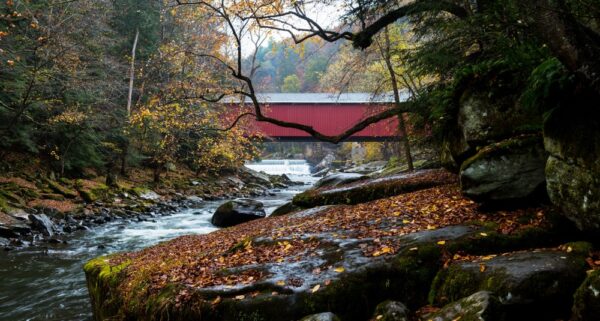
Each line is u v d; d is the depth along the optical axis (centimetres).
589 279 306
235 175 3338
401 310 367
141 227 1468
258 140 2567
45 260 998
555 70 385
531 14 334
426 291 418
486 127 548
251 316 402
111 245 1165
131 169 2603
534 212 484
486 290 342
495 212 517
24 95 1622
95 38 2006
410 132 1166
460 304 332
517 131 521
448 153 647
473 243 440
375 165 3503
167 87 1741
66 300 745
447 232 472
